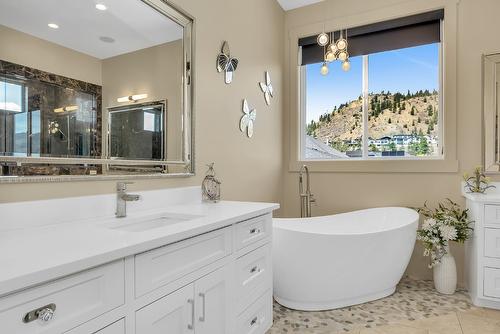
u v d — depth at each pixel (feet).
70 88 4.39
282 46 11.21
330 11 10.69
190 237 3.84
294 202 11.26
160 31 5.90
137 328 3.10
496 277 7.29
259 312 5.58
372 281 7.59
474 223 7.77
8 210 3.62
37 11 4.01
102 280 2.76
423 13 9.45
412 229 7.96
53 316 2.38
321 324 6.72
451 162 9.01
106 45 4.91
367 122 10.49
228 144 8.00
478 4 8.80
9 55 3.71
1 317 2.09
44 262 2.41
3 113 3.63
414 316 7.06
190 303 3.84
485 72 8.68
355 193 10.32
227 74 7.89
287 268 7.18
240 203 6.33
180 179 6.37
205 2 7.12
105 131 4.88
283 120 11.30
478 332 6.34
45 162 4.05
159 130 5.88
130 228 4.61
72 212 4.30
